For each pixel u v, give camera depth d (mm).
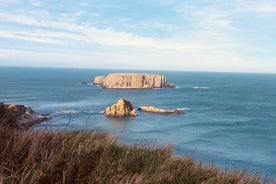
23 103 111312
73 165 5832
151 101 126062
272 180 9141
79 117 80625
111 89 179500
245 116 92812
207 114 95750
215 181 7215
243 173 8172
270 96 156875
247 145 55000
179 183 6594
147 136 57344
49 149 6461
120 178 5941
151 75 193750
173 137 58156
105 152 6965
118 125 72188
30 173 5258
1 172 4957
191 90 185875
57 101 120000
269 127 75000
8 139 6520
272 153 48781
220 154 45625
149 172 6656
